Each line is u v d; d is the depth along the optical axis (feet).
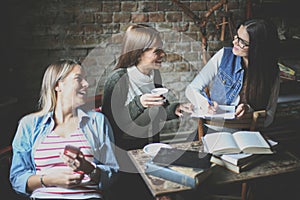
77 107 5.75
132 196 6.11
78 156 5.29
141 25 5.58
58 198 5.41
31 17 8.62
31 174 5.48
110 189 5.98
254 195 7.30
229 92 7.18
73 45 9.02
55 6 8.71
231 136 6.15
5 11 8.41
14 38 8.64
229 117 6.42
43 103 5.76
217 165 5.65
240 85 7.19
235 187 7.61
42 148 5.56
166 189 5.08
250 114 6.53
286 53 9.41
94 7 8.94
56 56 9.00
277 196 7.54
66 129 5.68
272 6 9.46
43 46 8.85
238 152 5.77
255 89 7.07
